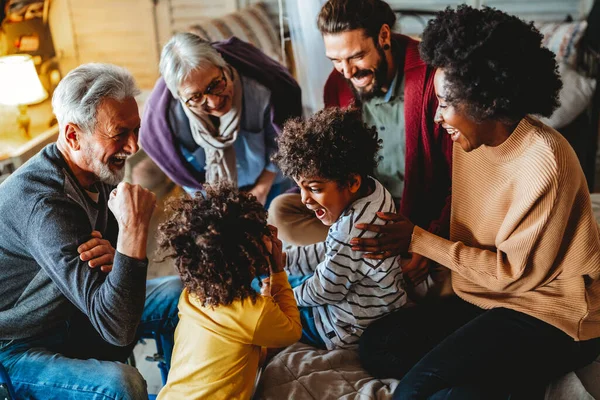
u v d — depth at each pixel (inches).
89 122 49.4
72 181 52.1
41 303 53.2
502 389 46.9
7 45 118.1
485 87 41.2
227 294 45.3
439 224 63.5
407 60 62.1
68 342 55.9
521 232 46.5
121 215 47.6
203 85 70.2
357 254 52.5
